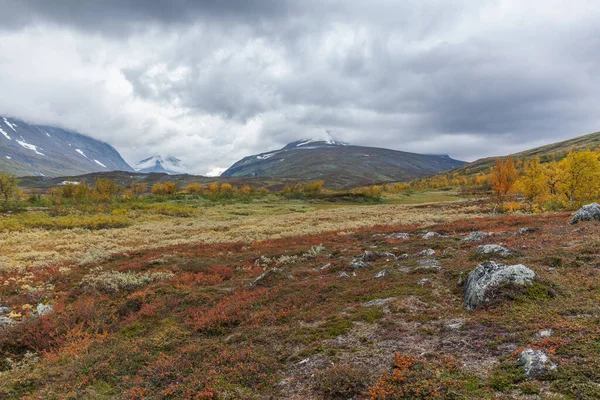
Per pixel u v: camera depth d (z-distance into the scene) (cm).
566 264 1373
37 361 1318
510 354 803
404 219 5097
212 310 1569
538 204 5281
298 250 3080
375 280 1634
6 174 7831
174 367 1049
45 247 3706
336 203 11581
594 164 4616
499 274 1188
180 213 8000
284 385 880
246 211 8606
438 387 720
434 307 1218
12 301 1956
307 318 1295
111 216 6638
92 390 1002
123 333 1493
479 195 11381
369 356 935
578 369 679
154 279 2336
